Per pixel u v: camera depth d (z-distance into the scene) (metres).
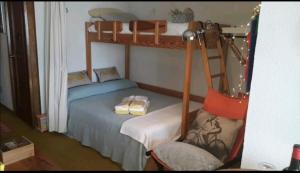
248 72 2.11
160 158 2.11
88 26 3.98
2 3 3.74
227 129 2.22
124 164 2.69
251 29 2.06
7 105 4.32
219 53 3.04
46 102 3.48
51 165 2.71
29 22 3.24
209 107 2.55
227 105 2.43
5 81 4.21
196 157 1.98
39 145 3.14
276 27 1.26
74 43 3.95
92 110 3.12
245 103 2.31
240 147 2.15
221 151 2.14
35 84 3.46
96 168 2.72
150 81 4.52
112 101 3.51
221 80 3.18
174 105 3.46
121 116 2.93
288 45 1.24
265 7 1.28
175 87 4.16
